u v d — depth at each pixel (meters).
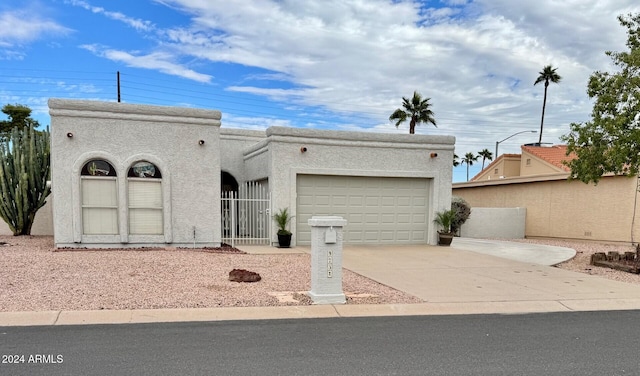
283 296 6.94
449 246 14.74
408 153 14.73
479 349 4.98
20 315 5.57
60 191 11.28
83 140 11.40
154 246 12.03
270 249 12.80
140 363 4.35
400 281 8.55
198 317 5.86
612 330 5.80
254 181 16.20
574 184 18.41
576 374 4.33
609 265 10.80
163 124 12.06
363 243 14.59
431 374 4.25
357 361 4.54
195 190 12.40
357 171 14.26
